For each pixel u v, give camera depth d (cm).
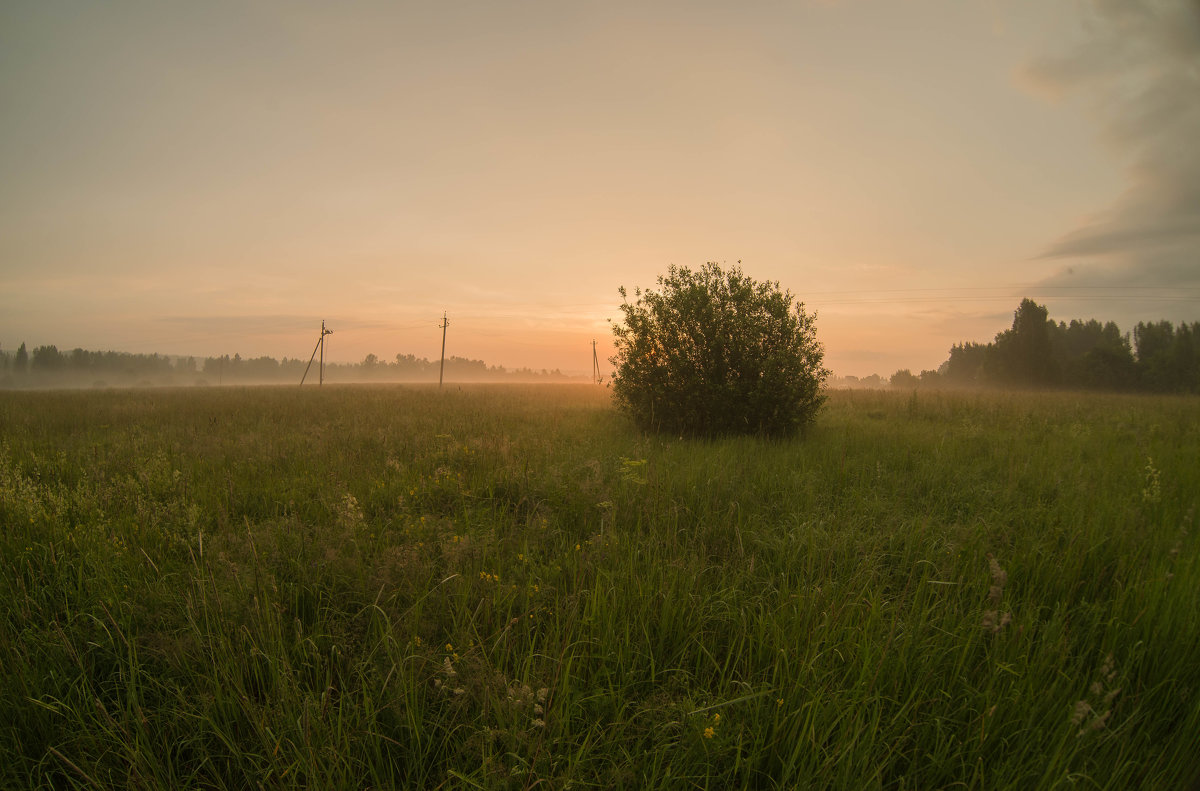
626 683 262
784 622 294
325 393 2822
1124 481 632
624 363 1170
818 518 486
